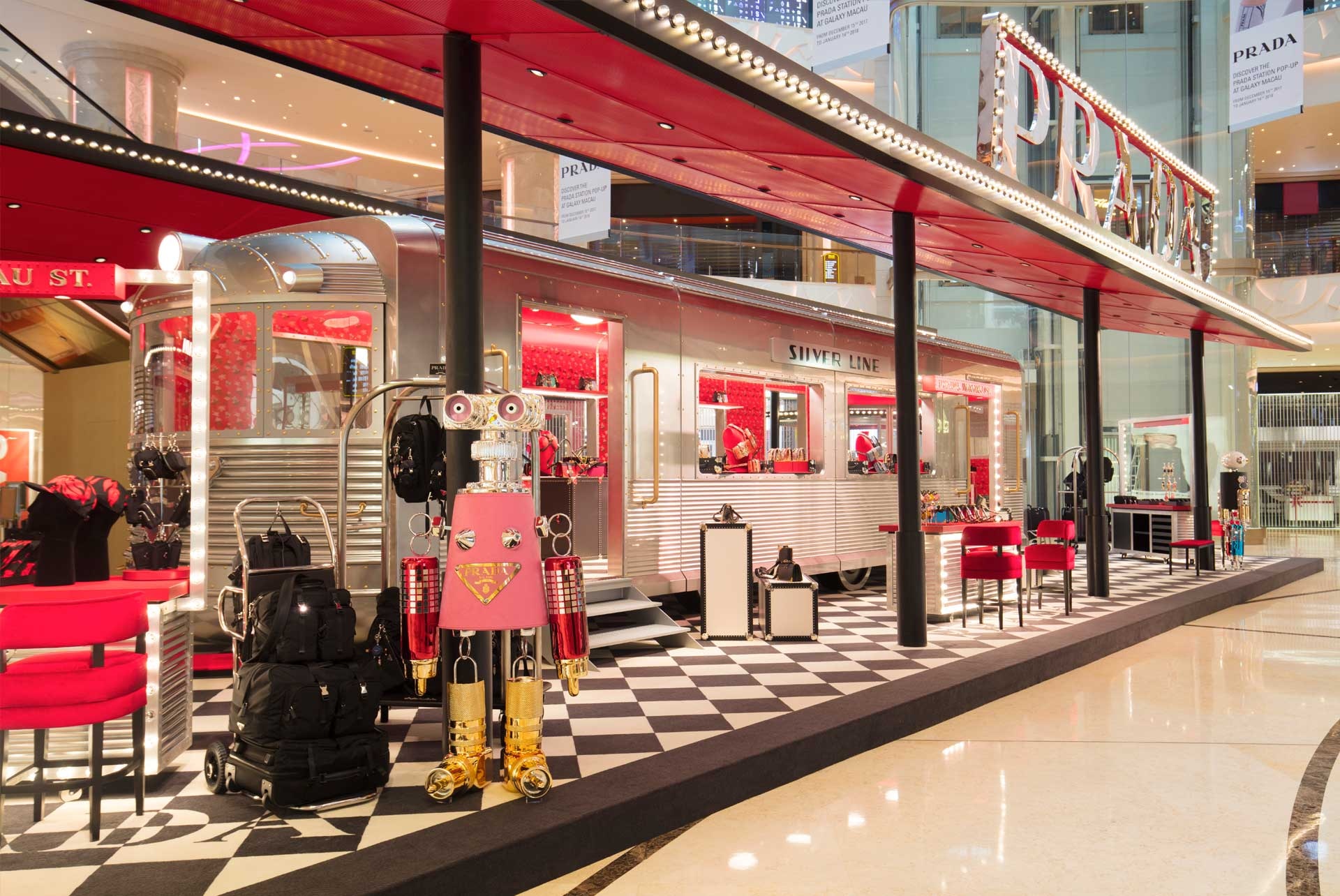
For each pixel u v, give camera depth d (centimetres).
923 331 1138
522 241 657
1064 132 795
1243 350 1809
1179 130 1862
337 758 340
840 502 961
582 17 368
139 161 884
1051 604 893
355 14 401
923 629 663
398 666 452
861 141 522
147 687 364
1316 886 304
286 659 352
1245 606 1011
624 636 635
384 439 525
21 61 870
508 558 350
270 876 275
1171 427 1440
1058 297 1003
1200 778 421
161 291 632
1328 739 484
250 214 1043
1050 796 397
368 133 1920
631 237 1784
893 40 1891
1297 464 2464
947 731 505
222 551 588
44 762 332
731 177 608
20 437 1308
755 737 426
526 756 347
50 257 1150
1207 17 1830
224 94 1684
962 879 312
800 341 914
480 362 408
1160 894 300
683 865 324
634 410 720
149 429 635
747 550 700
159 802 349
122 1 408
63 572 379
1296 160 2317
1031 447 1908
